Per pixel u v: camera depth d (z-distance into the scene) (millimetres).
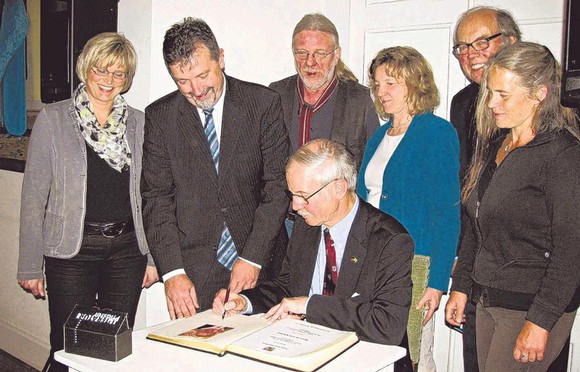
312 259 1854
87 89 2275
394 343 1658
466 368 2281
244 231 2238
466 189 2037
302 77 2598
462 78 2809
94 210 2266
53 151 2254
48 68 2854
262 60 3082
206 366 1450
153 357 1505
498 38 2217
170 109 2180
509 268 1767
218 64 2059
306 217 1769
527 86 1683
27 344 3443
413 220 2164
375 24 3059
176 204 2229
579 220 1620
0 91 3189
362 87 2660
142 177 2260
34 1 2885
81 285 2301
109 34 2244
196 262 2219
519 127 1765
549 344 1761
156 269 2436
